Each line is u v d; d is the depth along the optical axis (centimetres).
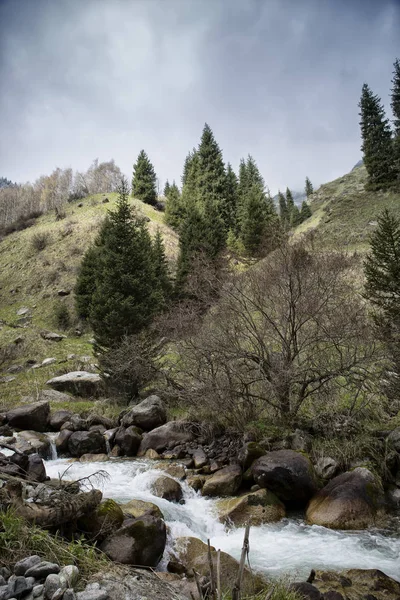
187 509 828
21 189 9325
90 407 1650
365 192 4650
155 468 1035
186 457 1141
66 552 410
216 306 1319
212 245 3138
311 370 1122
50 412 1534
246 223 3372
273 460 899
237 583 288
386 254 1608
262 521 783
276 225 1346
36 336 3000
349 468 945
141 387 1752
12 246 5125
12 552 388
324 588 524
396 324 1395
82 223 5128
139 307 1845
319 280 1177
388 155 4594
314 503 837
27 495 502
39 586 340
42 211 6719
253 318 1371
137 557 509
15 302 3878
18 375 2261
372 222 3662
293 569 607
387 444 968
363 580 552
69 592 331
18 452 703
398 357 1116
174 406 1487
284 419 1145
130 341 1714
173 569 553
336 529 757
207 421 1238
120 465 1073
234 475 941
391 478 906
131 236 2038
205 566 535
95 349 1911
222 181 5028
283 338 1181
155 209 6147
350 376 1105
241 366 1238
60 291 3744
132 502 693
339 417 1073
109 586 373
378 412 1176
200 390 1219
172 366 1546
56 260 4400
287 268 1166
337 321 1135
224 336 1241
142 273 1950
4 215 8088
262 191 4450
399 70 4978
